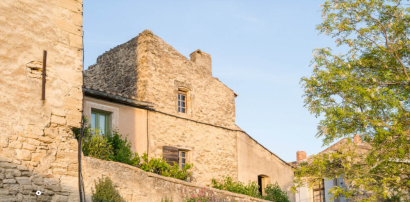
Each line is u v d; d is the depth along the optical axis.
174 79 16.77
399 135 12.06
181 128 16.38
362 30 13.21
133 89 16.30
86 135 11.50
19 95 8.20
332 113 12.55
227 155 17.81
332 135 12.55
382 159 12.30
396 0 13.09
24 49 8.46
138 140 14.77
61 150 8.61
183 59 17.38
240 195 14.15
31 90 8.40
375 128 12.15
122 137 14.27
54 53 8.92
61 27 9.18
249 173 18.44
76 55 9.31
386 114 12.45
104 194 9.37
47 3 9.05
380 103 12.12
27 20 8.62
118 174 10.10
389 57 13.26
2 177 7.63
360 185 11.74
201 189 12.61
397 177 11.52
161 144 15.50
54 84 8.77
